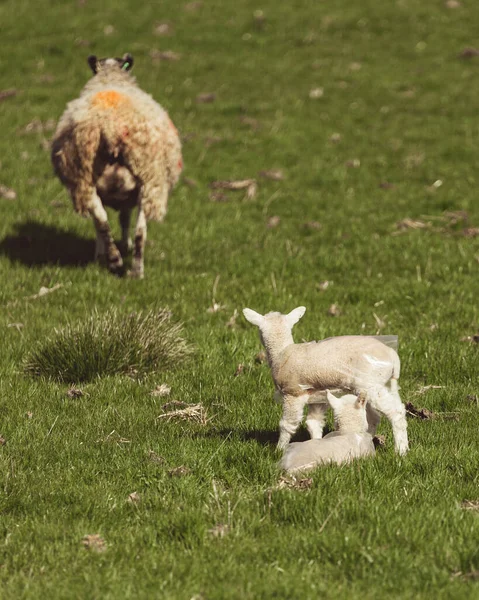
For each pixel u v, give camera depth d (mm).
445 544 13227
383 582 12469
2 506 15281
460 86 63812
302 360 16812
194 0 81750
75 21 75188
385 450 17375
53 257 35469
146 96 31188
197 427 19344
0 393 21438
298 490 15242
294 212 43062
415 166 49938
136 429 19188
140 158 30109
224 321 27938
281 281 32562
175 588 12398
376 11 79250
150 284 31516
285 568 12930
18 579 12781
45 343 24062
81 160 29984
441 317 28141
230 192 46594
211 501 15008
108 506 15211
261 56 70438
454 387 21875
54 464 17203
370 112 59688
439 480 15859
